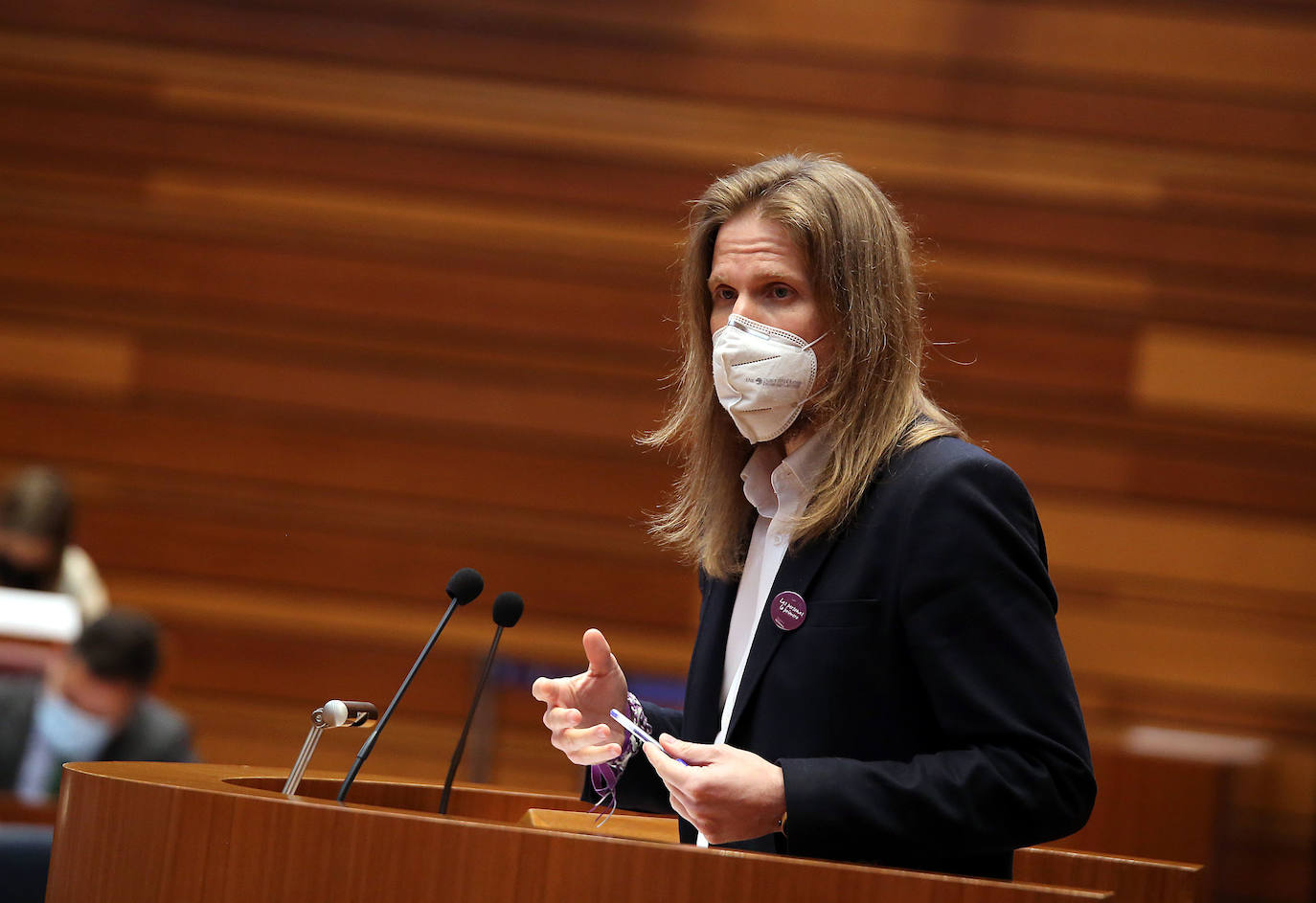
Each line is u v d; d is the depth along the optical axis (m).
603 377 19.75
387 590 19.62
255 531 19.81
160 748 12.48
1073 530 18.94
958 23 19.44
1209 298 19.06
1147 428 19.00
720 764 4.77
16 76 20.45
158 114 20.31
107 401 20.09
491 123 20.00
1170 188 19.17
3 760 12.20
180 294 20.16
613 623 19.39
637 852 4.17
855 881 4.10
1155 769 15.98
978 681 4.95
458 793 6.46
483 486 19.70
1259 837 18.08
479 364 19.88
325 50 20.23
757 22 19.69
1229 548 18.75
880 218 5.89
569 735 5.32
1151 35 19.28
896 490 5.34
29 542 15.48
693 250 6.21
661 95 19.81
